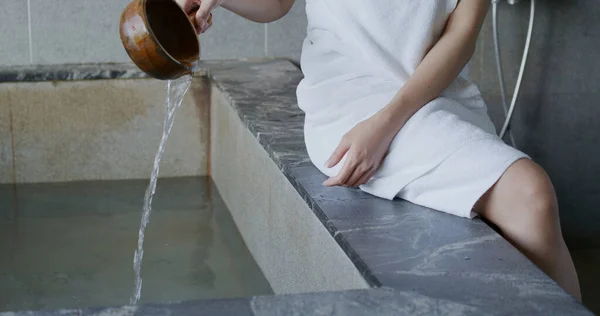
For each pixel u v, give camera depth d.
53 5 2.96
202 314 1.13
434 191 1.52
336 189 1.65
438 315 1.13
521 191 1.42
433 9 1.62
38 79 2.85
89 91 2.90
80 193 2.81
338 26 1.70
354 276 1.35
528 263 1.30
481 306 1.15
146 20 1.52
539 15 3.04
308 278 1.67
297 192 1.73
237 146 2.47
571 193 3.15
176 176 3.03
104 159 2.96
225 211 2.67
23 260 2.21
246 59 3.13
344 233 1.42
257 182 2.19
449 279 1.24
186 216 2.60
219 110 2.79
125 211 2.63
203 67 2.99
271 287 2.04
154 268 2.18
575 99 3.11
